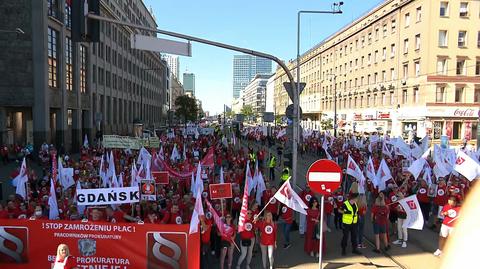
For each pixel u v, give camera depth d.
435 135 49.16
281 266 10.68
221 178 14.70
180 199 13.28
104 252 9.34
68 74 42.38
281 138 46.81
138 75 87.25
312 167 8.38
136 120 64.62
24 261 9.30
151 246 9.38
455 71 49.56
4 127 36.12
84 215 11.60
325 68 86.81
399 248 12.19
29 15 34.97
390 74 57.59
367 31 64.88
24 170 14.14
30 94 35.38
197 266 9.42
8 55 34.88
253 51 11.67
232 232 10.27
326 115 82.38
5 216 11.39
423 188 15.02
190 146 32.19
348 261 11.02
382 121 59.06
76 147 44.41
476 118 49.75
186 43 10.27
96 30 9.00
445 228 10.74
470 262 1.82
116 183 13.91
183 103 111.56
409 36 52.59
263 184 15.36
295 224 14.34
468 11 49.38
